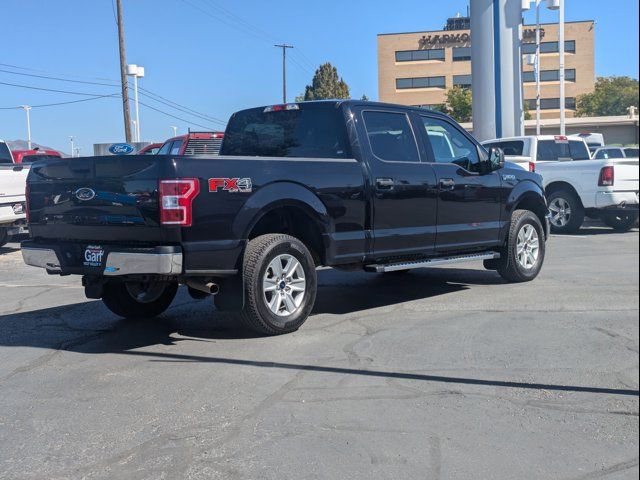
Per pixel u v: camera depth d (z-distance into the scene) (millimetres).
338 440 3898
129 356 5684
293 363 5352
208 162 5566
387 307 7367
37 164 6277
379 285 8773
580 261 10297
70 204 5918
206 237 5543
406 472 3502
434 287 8516
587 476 3451
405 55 70000
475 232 7879
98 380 5055
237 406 4449
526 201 8859
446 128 7867
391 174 6914
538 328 6270
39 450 3846
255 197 5816
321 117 7020
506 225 8312
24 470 3604
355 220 6586
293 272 6230
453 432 3990
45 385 4969
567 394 4574
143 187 5430
